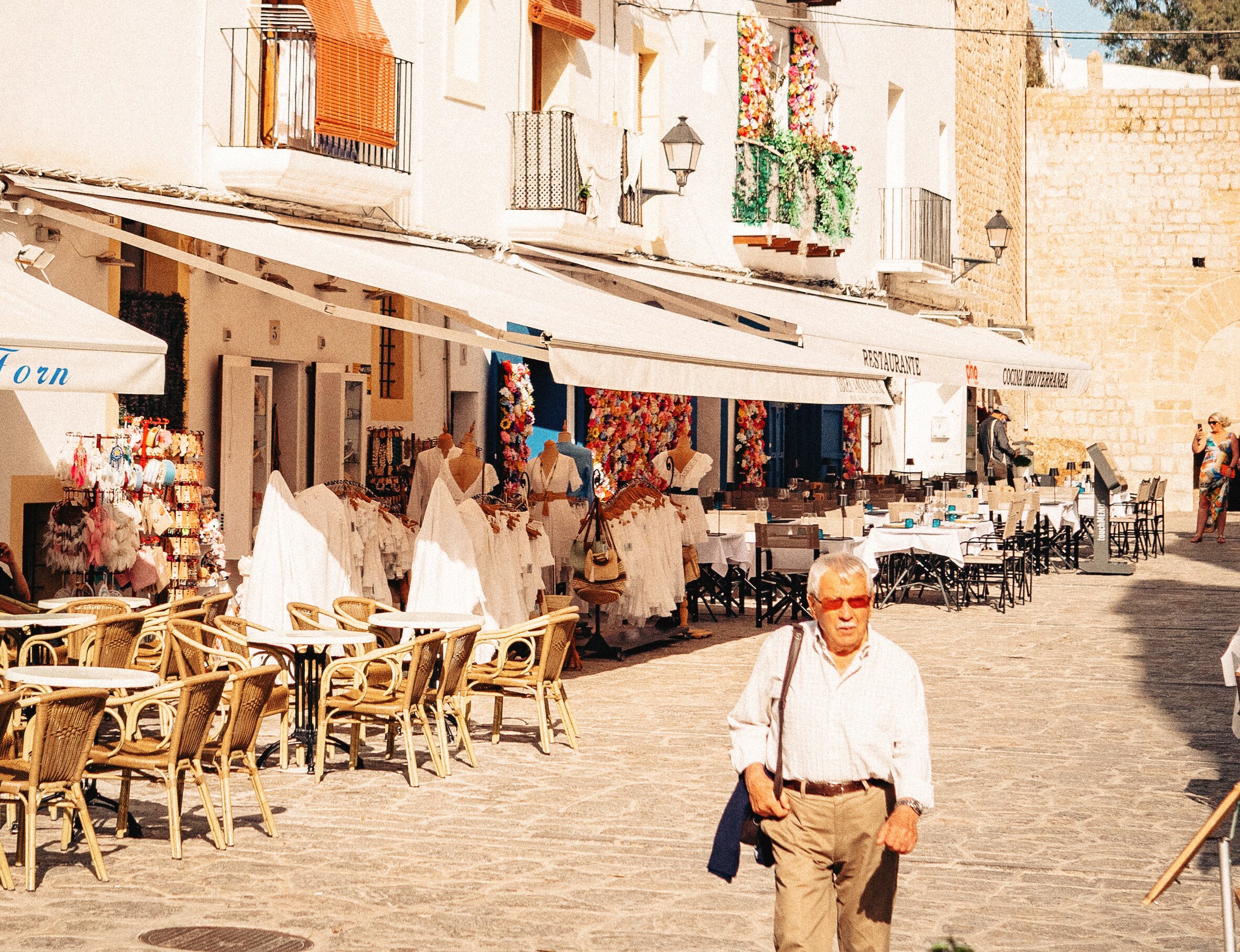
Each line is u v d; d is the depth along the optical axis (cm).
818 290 2475
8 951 594
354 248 1354
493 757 991
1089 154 3900
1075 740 1065
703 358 1216
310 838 781
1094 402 3922
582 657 1458
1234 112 3825
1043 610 1867
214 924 635
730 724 508
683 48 2106
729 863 499
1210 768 973
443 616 1036
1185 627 1692
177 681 791
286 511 1147
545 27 1831
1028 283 3950
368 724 1099
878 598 1964
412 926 639
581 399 1984
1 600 1008
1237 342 3869
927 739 488
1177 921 661
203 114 1325
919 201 2722
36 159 1159
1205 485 2898
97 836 773
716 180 2194
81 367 861
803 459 2680
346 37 1406
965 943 627
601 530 1435
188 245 1309
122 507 1159
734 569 1794
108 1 1220
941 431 3084
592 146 1777
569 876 718
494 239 1717
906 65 2848
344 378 1543
